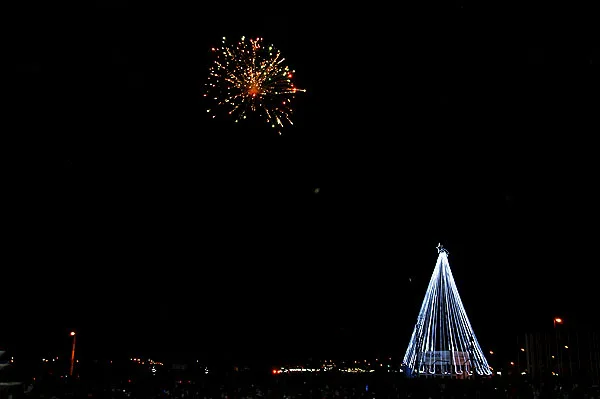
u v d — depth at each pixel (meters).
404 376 51.28
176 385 40.94
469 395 37.31
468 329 52.97
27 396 23.22
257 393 36.84
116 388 37.34
